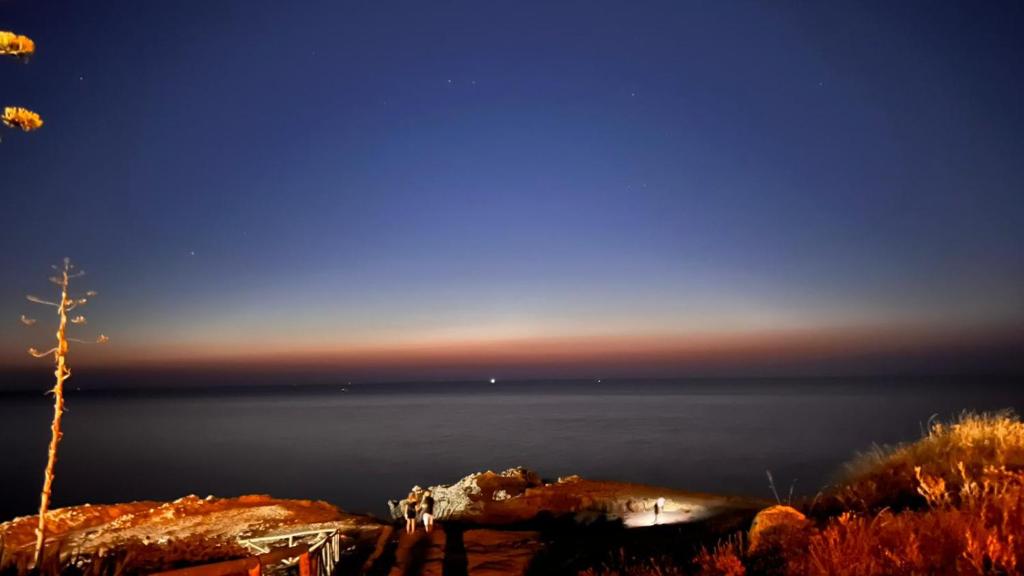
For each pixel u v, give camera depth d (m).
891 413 156.38
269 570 13.66
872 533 6.76
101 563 10.06
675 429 138.62
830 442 104.19
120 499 74.25
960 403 178.62
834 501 11.64
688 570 8.59
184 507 27.05
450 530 19.75
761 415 170.38
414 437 140.25
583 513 25.44
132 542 20.58
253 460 106.19
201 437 149.12
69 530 24.91
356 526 21.47
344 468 95.38
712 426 142.88
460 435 142.12
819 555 6.40
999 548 5.31
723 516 19.55
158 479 88.12
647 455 98.62
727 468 81.94
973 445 11.81
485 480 32.50
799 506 12.43
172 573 6.28
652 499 26.77
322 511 25.61
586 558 12.98
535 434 139.38
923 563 5.65
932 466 11.26
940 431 13.50
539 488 29.91
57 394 14.97
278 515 24.34
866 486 11.51
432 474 87.94
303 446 126.31
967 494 7.88
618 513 24.98
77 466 101.06
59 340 14.83
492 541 17.05
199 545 19.08
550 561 13.59
